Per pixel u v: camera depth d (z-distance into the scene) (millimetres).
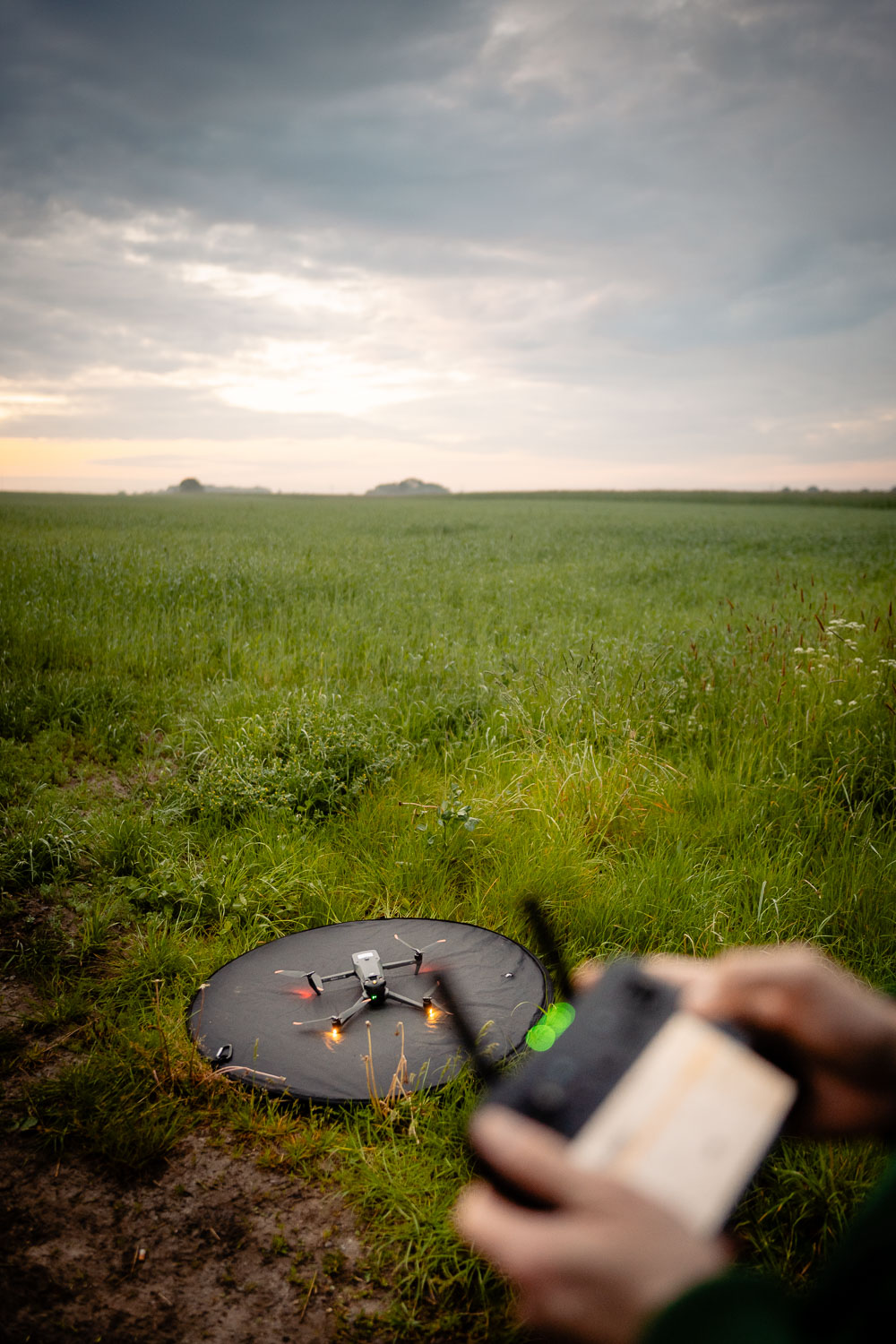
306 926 3498
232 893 3635
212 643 8523
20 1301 1888
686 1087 570
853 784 4605
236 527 32188
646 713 5555
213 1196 2207
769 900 3453
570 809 4297
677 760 5066
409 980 2904
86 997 3035
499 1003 2760
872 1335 402
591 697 5812
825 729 5105
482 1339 1831
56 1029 2885
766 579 16125
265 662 7555
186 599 11445
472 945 3131
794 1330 391
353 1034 2631
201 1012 2795
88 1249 2041
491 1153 476
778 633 7906
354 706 5906
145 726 6188
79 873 3949
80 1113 2443
